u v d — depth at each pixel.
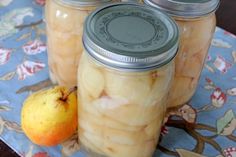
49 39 0.58
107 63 0.43
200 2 0.51
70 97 0.52
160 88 0.46
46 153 0.53
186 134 0.57
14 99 0.59
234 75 0.67
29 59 0.66
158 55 0.43
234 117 0.60
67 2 0.53
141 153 0.52
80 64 0.49
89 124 0.50
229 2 0.81
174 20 0.49
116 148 0.51
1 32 0.70
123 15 0.48
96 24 0.46
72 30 0.55
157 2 0.51
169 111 0.60
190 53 0.56
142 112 0.47
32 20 0.73
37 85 0.62
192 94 0.62
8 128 0.55
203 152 0.55
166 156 0.54
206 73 0.67
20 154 0.52
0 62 0.64
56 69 0.60
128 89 0.45
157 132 0.51
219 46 0.72
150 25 0.46
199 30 0.54
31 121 0.51
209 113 0.60
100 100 0.47
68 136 0.54
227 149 0.56
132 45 0.43
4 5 0.75
